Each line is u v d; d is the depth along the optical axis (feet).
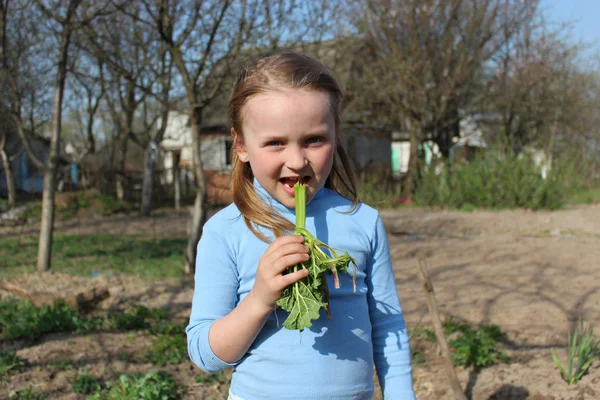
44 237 28.30
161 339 16.62
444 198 59.26
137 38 26.71
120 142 75.10
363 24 55.67
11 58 29.37
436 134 72.08
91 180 77.92
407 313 20.17
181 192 75.61
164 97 29.22
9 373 14.48
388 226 44.86
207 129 67.62
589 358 13.98
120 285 25.45
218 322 5.72
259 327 5.58
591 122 91.35
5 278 26.08
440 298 22.38
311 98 5.67
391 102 64.44
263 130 5.68
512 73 75.41
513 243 35.47
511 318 19.31
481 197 57.11
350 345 6.08
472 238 38.22
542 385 13.20
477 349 14.62
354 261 5.88
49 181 28.22
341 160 6.92
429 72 64.08
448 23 61.62
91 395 13.10
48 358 15.58
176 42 25.53
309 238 5.49
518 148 78.69
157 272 28.22
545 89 77.36
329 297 6.05
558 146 91.61
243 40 23.68
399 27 62.13
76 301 20.02
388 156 87.56
